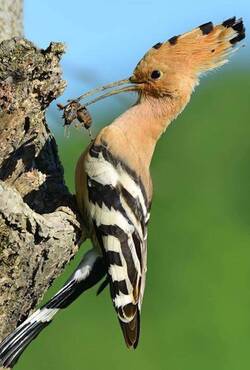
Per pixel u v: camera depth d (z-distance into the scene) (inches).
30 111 454.6
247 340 599.2
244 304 608.7
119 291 465.7
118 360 581.9
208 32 510.0
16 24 485.1
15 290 441.7
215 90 668.7
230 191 644.1
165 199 637.9
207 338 598.2
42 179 471.8
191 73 508.1
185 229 629.9
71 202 477.1
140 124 501.4
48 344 581.6
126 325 462.3
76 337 583.8
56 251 452.8
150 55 507.8
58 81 455.5
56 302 464.1
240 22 507.8
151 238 626.2
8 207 432.5
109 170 478.6
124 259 470.3
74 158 622.5
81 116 496.7
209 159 652.1
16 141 456.1
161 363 588.1
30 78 451.8
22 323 454.6
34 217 438.6
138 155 491.5
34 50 451.8
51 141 480.4
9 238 433.1
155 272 616.7
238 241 627.2
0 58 449.7
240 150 653.3
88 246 574.9
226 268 618.2
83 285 470.9
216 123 660.7
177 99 504.7
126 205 477.1
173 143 652.7
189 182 644.1
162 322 601.0
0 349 448.5
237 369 592.4
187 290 610.5
